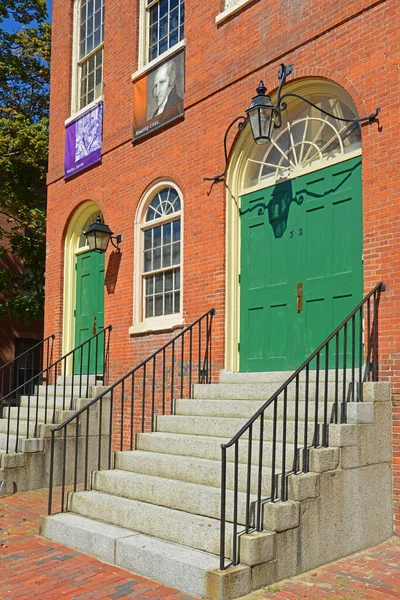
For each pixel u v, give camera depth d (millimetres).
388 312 5879
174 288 8820
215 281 7914
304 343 6965
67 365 10992
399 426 5566
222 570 4203
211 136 8203
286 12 7328
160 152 9078
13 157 15953
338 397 5836
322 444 5207
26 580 4617
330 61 6773
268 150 7719
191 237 8359
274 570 4434
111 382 9516
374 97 6289
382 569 4719
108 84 10367
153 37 9766
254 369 7512
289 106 7426
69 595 4328
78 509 5805
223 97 8070
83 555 5145
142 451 6418
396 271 5891
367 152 6285
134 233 9469
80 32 11641
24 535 5746
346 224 6641
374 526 5309
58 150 11602
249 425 4508
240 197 7957
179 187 8703
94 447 8797
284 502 4648
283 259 7316
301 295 7043
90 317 10688
